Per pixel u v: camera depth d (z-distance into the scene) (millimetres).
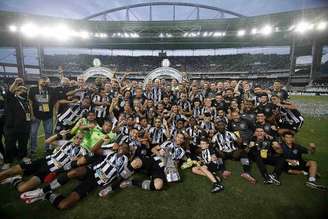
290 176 4180
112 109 5977
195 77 34125
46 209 3105
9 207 3115
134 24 22031
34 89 5051
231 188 3752
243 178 4145
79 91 6129
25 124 4637
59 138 4219
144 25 22281
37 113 5055
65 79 5887
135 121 5562
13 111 4438
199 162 4500
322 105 14867
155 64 35281
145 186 3666
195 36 25078
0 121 4641
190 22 21859
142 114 6000
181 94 7633
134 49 32531
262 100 5719
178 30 23531
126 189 3723
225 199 3398
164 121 5676
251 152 4590
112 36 25047
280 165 4109
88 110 5555
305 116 10945
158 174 3787
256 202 3305
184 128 5594
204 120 5797
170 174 3877
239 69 33938
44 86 5125
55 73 32125
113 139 4418
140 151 4355
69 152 3779
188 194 3559
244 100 6746
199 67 34969
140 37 25172
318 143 6207
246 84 7457
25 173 3559
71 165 3744
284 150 4289
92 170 3598
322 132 7508
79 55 35750
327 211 3051
